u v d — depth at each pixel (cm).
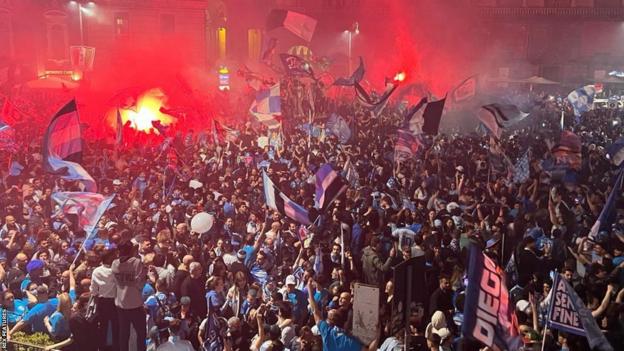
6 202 1667
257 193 1852
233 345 991
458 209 1608
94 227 1329
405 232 1421
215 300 1115
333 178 1571
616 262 1195
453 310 1077
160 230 1430
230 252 1342
